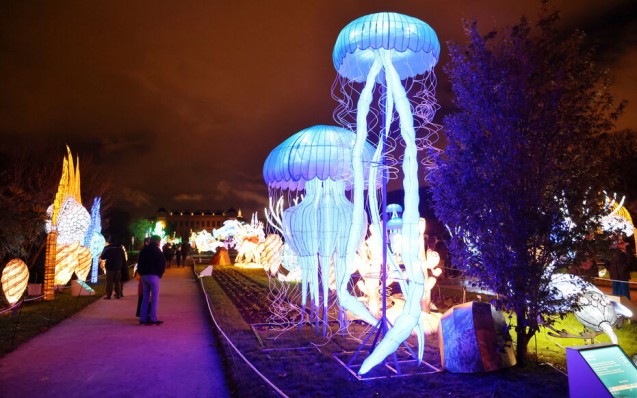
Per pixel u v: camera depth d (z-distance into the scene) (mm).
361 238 7289
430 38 5547
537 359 5891
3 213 11570
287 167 6934
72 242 14094
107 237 39688
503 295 5617
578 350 3982
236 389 4926
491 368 5348
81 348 6859
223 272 23719
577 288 5934
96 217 18188
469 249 5828
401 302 8055
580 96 5340
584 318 6430
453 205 5727
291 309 10117
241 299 12562
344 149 6828
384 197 5832
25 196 12258
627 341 7184
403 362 5934
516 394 4719
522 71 5496
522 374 5316
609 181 5410
